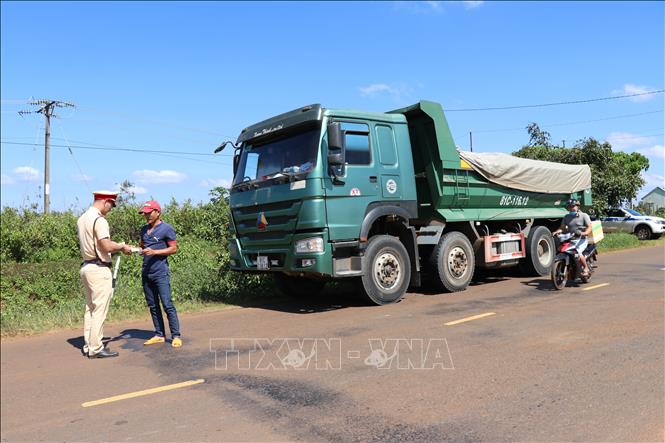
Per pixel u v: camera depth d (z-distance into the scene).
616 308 8.30
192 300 10.21
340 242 8.63
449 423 4.08
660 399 4.49
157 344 6.92
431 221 10.90
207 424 4.18
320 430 4.02
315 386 5.00
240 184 9.50
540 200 13.36
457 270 10.79
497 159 11.98
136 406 4.62
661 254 17.83
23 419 4.37
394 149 9.56
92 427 4.18
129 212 17.23
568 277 11.02
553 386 4.84
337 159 8.29
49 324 8.25
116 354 6.35
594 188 27.38
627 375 5.10
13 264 13.59
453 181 10.78
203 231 16.77
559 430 3.93
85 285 6.32
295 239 8.60
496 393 4.69
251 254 9.51
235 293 10.84
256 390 4.94
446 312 8.44
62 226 16.72
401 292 9.58
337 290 11.70
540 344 6.27
